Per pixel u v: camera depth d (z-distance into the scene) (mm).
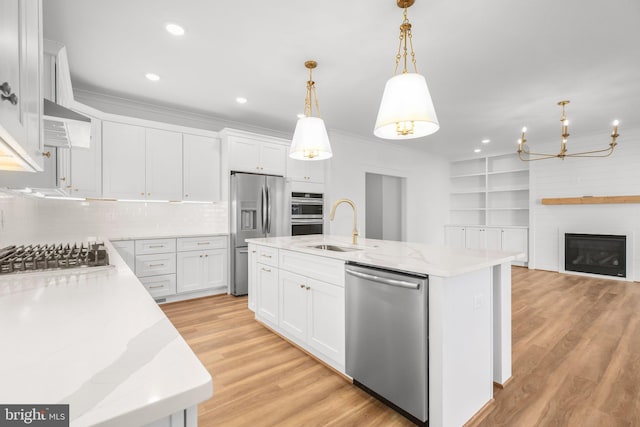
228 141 4148
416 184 6891
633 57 2738
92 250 1880
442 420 1512
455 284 1584
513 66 2912
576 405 1805
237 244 4102
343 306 2035
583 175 5574
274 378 2082
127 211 3812
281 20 2227
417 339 1578
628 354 2426
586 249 5473
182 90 3463
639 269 4980
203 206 4363
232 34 2391
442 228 7594
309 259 2336
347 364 1995
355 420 1673
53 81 2111
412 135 1974
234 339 2699
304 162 4887
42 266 1447
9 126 602
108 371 551
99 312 868
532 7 2086
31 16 848
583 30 2346
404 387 1645
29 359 588
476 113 4250
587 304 3770
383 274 1736
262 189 4293
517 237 6402
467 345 1672
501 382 1994
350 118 4551
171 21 2227
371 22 2254
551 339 2725
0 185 1377
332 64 2881
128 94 3566
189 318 3234
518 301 3900
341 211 5355
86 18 2172
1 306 919
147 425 516
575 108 4047
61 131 1471
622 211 5176
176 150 3930
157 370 560
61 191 2107
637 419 1675
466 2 2037
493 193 7254
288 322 2590
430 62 2846
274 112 4242
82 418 430
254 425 1632
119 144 3512
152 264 3619
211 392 532
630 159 5117
